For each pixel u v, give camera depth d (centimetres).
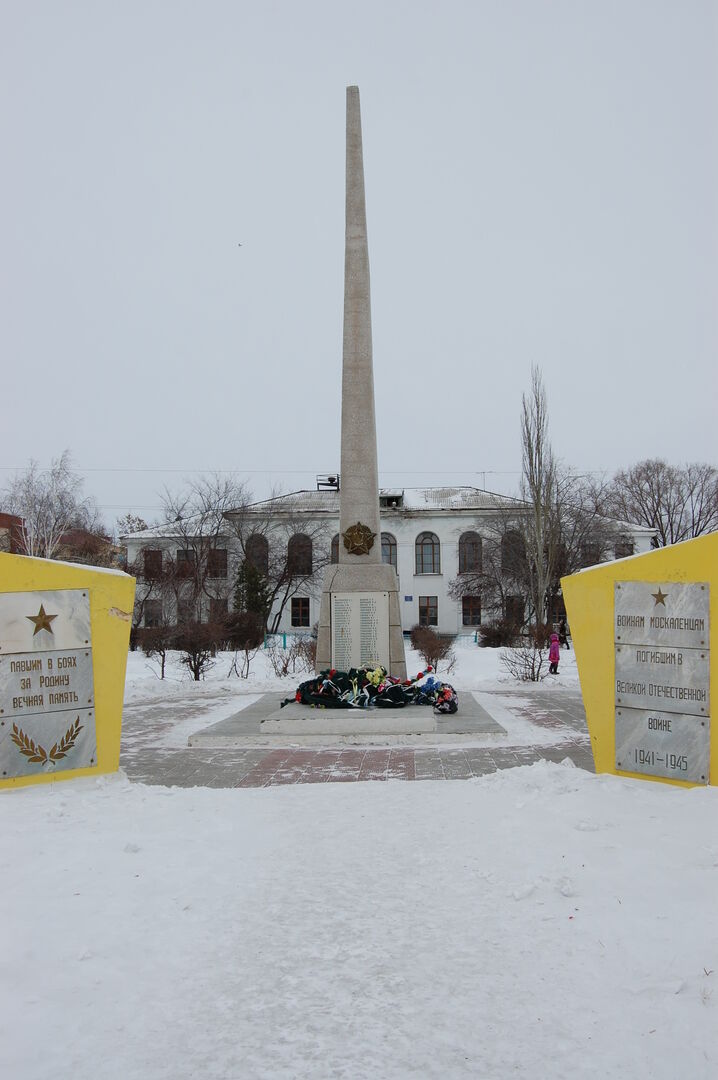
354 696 1252
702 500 5466
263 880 496
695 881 441
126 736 1245
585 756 998
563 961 377
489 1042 316
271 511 4694
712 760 660
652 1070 292
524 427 3644
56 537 3978
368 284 1488
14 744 738
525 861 504
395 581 1434
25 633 746
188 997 356
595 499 5156
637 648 707
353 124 1502
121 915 436
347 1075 297
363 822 622
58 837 567
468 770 920
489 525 4819
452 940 407
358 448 1465
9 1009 341
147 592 4281
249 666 2492
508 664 2300
